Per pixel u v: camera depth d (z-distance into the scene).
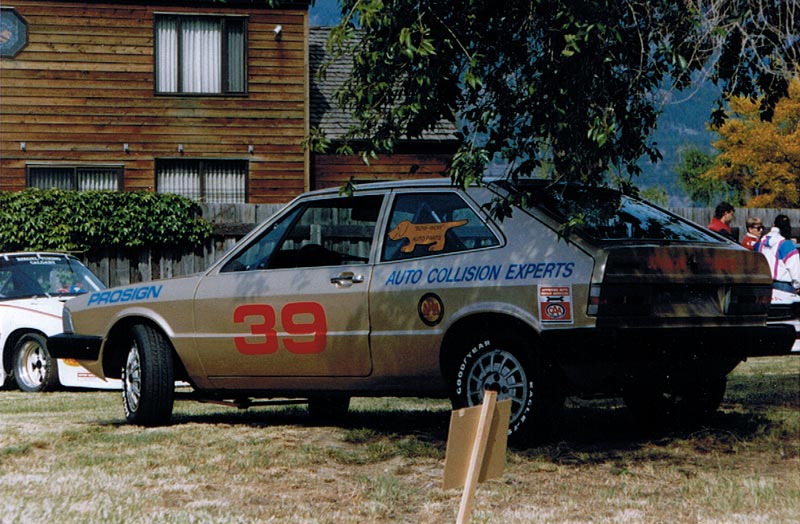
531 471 6.57
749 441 7.60
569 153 6.47
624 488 6.18
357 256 7.92
